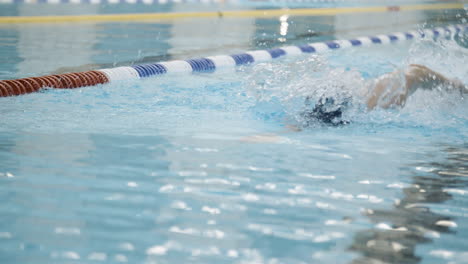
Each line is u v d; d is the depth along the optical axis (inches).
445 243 73.2
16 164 102.2
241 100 170.1
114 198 86.2
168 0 713.6
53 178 95.0
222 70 241.9
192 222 77.7
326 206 86.3
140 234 73.0
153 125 137.6
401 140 130.3
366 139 130.9
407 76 156.5
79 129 131.0
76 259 65.1
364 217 81.9
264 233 74.9
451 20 527.8
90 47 296.0
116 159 107.6
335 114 147.9
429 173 105.0
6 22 402.6
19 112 148.5
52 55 262.7
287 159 111.9
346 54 307.4
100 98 171.8
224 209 83.4
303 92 161.9
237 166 105.7
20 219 76.6
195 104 164.4
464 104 159.8
